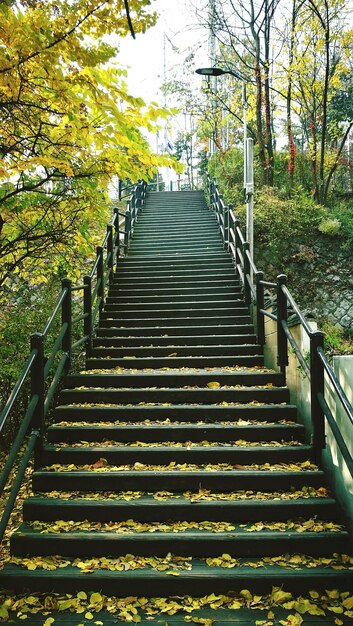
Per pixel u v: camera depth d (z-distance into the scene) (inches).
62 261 273.6
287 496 158.2
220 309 317.7
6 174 170.6
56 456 177.0
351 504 145.4
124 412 203.0
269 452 175.0
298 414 200.7
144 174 180.4
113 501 154.8
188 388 221.8
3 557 149.6
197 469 170.4
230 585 129.1
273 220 545.3
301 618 118.0
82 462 177.3
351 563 136.0
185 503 152.7
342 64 679.1
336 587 129.1
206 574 129.7
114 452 177.3
